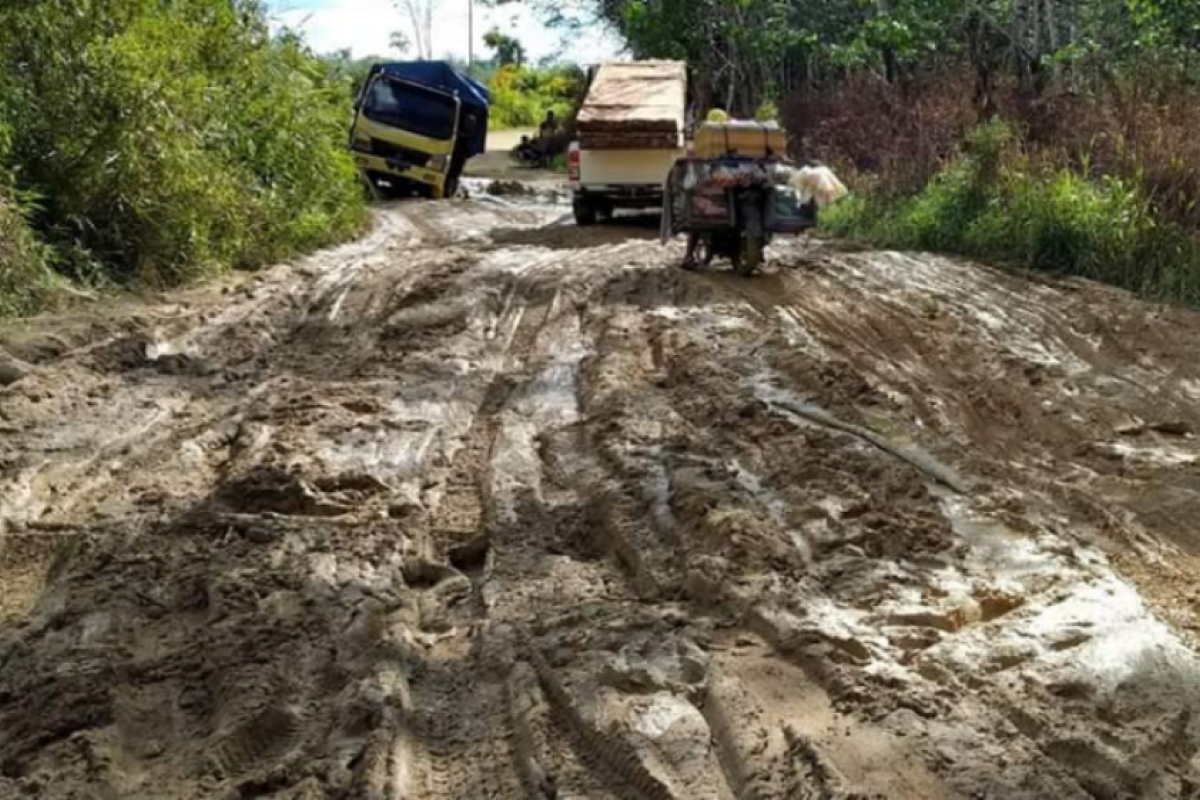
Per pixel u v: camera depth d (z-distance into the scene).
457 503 5.96
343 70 23.64
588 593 4.79
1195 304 10.33
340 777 3.45
